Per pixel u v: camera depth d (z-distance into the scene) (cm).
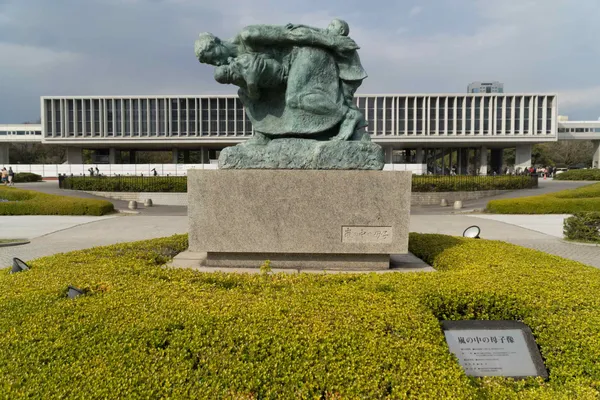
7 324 287
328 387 234
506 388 279
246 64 515
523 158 4578
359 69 566
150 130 4388
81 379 225
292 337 270
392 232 503
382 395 233
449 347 310
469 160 5516
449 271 455
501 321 328
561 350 311
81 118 4425
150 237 1120
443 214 1766
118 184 2434
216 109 4378
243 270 499
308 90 534
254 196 506
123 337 267
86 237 1123
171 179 2453
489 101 4306
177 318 294
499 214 1728
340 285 400
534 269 459
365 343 269
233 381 233
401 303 338
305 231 506
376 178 500
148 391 218
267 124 557
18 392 211
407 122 4328
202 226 511
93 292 365
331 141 525
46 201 1736
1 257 866
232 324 287
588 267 483
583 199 1702
